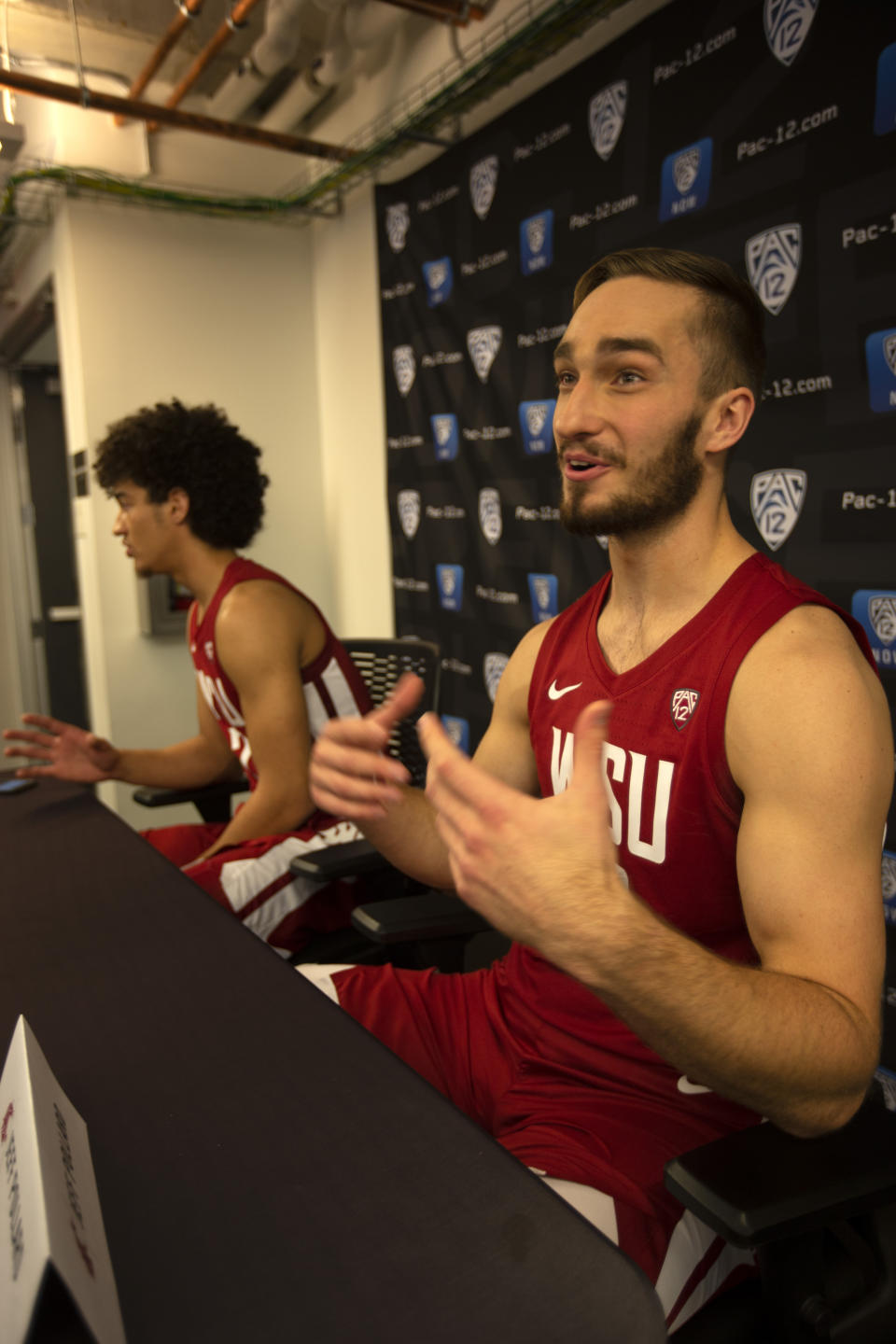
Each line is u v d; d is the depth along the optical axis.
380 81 2.83
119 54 2.37
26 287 3.69
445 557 2.89
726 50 1.78
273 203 3.17
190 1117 0.55
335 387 3.48
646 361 0.86
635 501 0.87
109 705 3.25
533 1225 0.46
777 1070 0.62
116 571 3.22
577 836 0.57
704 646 0.85
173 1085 0.59
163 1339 0.39
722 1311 0.69
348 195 3.21
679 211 1.93
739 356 0.89
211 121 2.63
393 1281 0.43
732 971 0.64
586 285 0.95
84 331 3.10
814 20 1.61
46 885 0.97
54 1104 0.50
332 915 1.48
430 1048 0.99
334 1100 0.57
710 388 0.87
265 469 3.51
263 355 3.46
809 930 0.71
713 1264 0.71
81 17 2.18
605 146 2.10
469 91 2.35
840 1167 0.61
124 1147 0.53
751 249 1.78
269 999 0.70
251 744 1.64
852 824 0.73
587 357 0.88
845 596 1.69
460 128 2.60
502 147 2.41
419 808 1.03
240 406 3.43
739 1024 0.61
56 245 3.17
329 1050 0.63
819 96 1.62
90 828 1.18
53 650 4.97
